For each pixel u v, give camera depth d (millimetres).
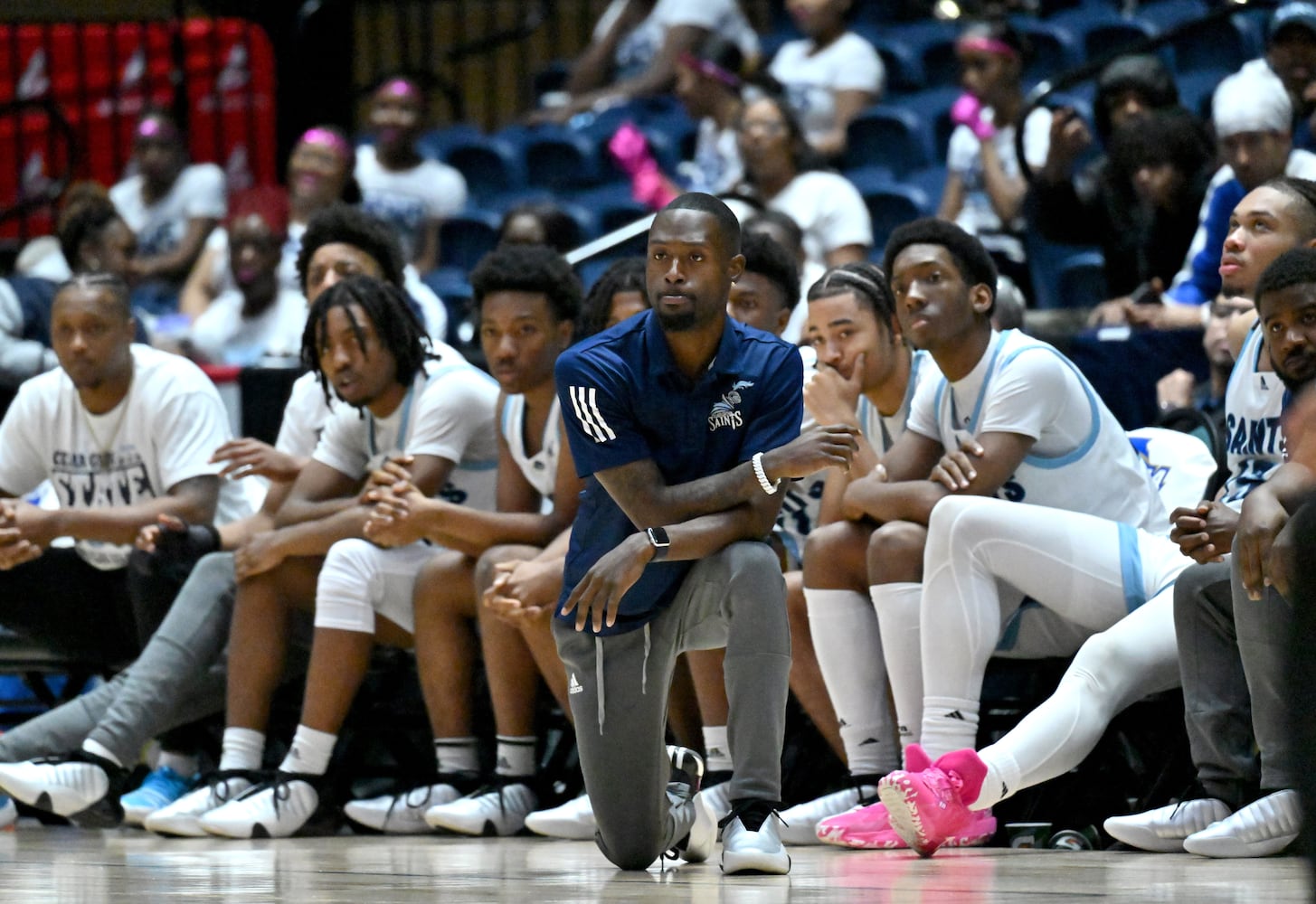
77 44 29375
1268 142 15320
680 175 25594
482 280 12867
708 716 12102
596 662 9078
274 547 13109
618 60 30094
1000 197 20703
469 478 13727
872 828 10875
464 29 33031
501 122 32844
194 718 13820
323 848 11492
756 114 20516
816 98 25281
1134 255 17359
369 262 15430
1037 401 11312
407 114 24875
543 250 13039
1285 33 17188
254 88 30719
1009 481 11570
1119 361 14344
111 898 8055
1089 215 18078
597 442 8867
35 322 18672
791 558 13211
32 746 13500
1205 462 12695
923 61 27125
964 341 11398
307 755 12805
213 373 17250
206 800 12836
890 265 11609
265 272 21953
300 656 14031
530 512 13156
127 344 14562
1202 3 25531
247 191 25281
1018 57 21000
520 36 31406
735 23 28938
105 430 14703
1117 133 17141
